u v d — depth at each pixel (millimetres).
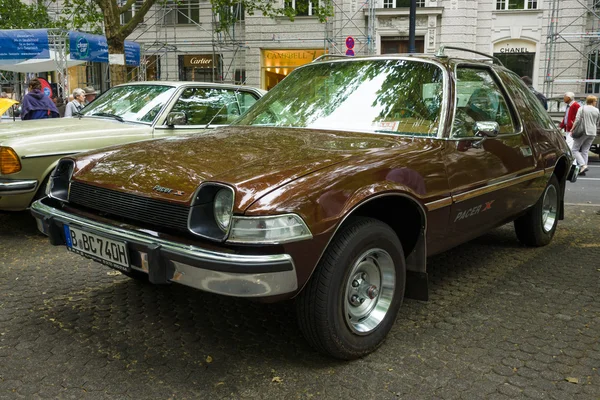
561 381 2746
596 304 3781
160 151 3180
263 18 21797
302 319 2734
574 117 12070
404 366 2889
